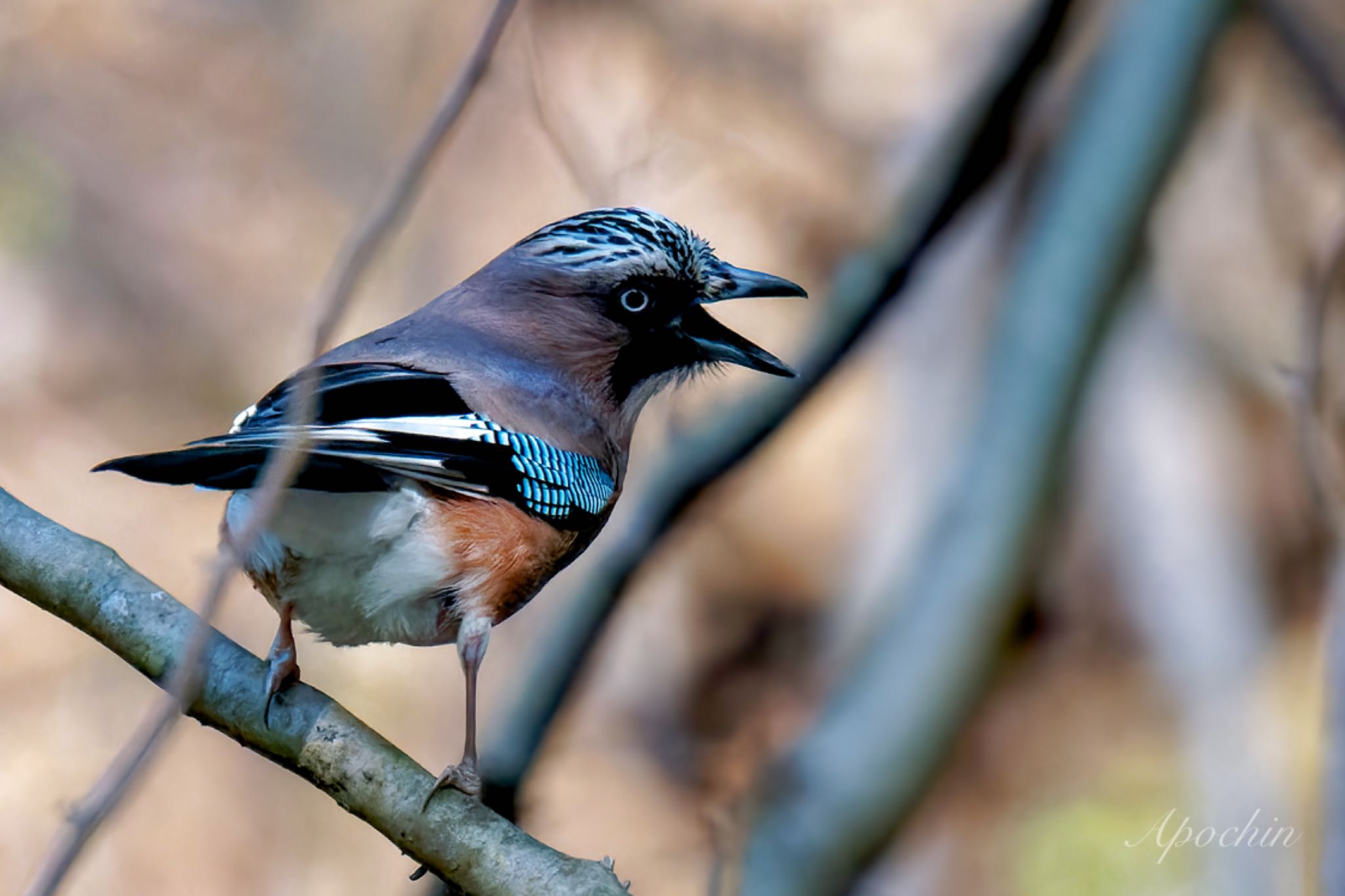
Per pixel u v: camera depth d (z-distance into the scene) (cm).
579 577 1266
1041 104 850
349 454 648
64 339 1520
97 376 1505
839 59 1482
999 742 1292
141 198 1612
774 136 1419
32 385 1478
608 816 1225
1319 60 657
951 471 749
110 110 1650
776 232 1412
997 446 706
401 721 1284
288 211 1603
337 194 1598
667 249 796
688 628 1338
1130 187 705
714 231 1367
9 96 1642
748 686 1316
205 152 1631
